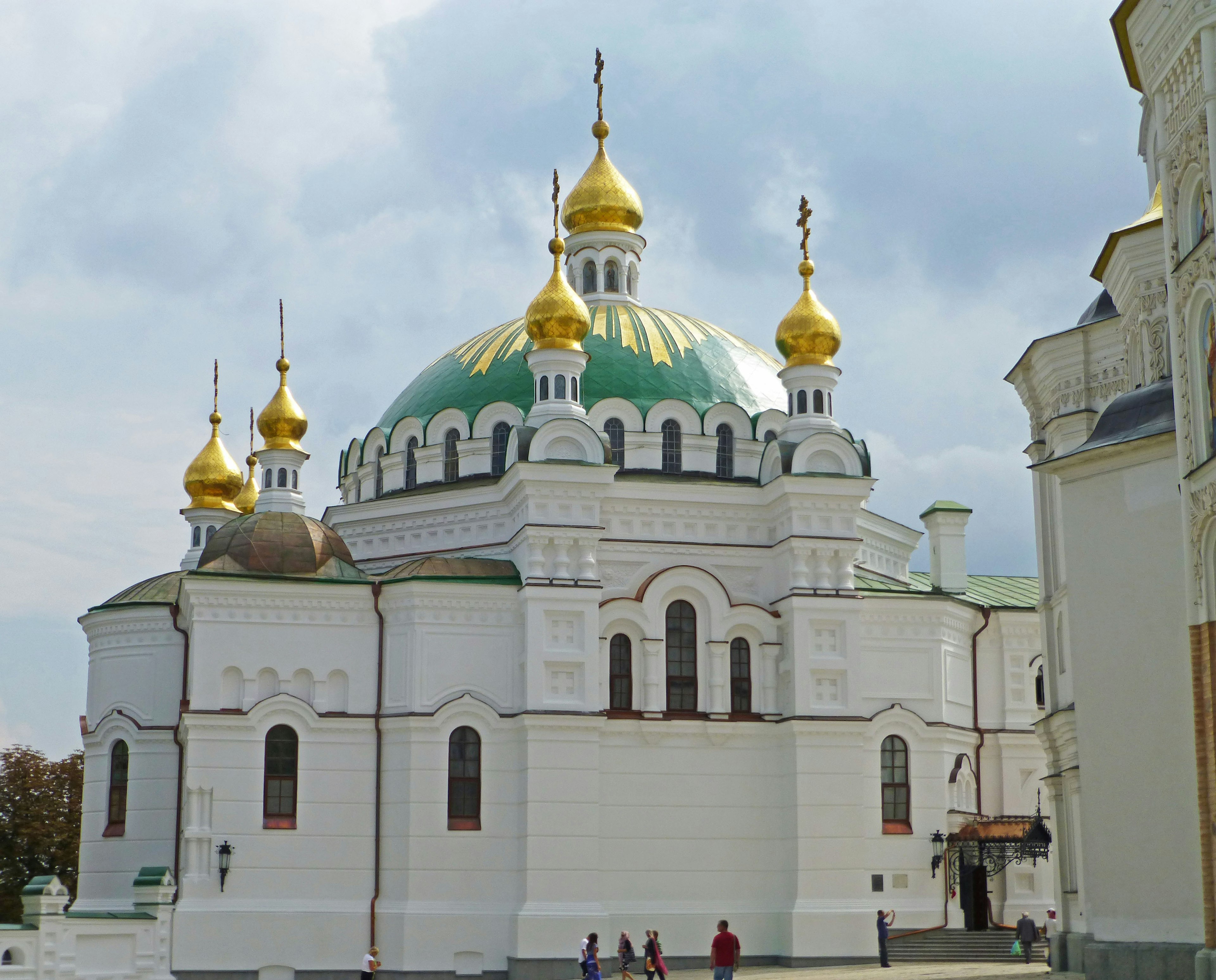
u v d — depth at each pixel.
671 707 58.38
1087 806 39.38
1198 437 34.81
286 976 54.03
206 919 53.72
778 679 59.03
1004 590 69.00
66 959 43.59
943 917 59.44
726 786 57.88
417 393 68.69
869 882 58.88
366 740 56.25
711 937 56.66
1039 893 61.91
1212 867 33.84
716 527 60.53
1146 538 38.78
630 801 57.03
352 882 55.19
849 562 59.12
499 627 57.19
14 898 76.50
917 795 60.50
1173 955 36.69
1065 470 40.81
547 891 54.47
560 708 55.69
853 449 59.59
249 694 55.78
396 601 57.06
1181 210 35.62
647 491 60.00
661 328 67.12
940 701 61.88
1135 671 38.62
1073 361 48.38
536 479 56.81
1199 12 33.91
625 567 59.44
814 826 56.88
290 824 55.16
